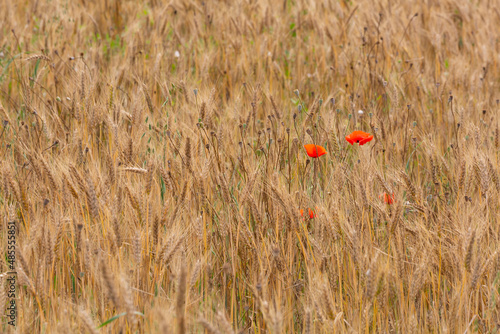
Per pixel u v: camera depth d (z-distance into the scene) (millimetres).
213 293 5398
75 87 8195
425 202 6145
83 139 7258
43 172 5977
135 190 5723
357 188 5727
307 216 5902
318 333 4637
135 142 6953
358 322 5016
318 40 13812
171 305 4863
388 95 10086
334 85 11141
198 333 4750
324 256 5309
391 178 6430
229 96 10695
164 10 14273
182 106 8281
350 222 5695
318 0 15852
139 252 4848
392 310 5219
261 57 11883
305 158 7152
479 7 15828
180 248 5172
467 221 5508
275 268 5398
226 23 13867
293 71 12023
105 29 14836
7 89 10320
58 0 14812
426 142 7660
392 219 5383
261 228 5711
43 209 5340
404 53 12609
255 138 7961
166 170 6109
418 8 15648
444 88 9805
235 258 5684
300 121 8023
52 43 11906
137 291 5012
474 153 6312
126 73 9977
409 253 5855
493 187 6387
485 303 5457
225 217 5945
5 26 12969
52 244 4969
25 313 4793
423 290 5281
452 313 4844
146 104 8398
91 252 5230
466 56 12859
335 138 7191
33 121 7816
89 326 4133
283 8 16375
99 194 5719
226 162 7023
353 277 5180
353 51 12359
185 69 11156
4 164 5793
